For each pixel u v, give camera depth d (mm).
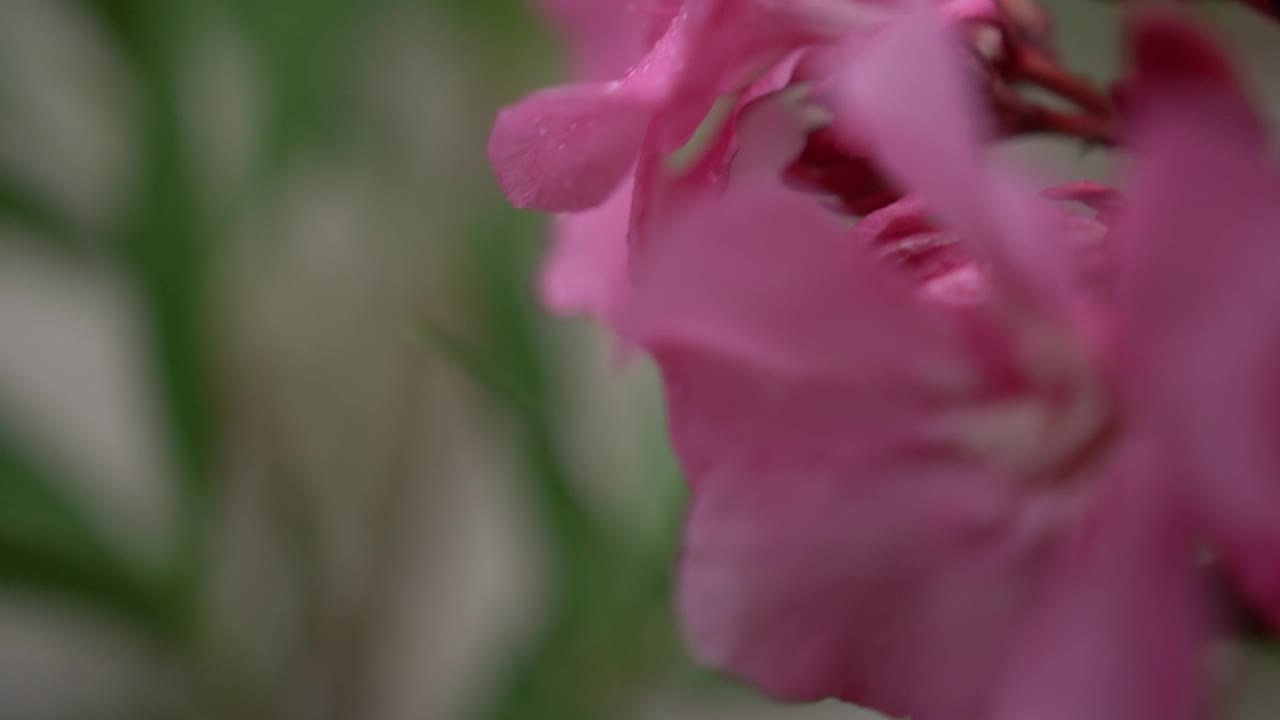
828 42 218
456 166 413
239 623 410
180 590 377
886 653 195
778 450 193
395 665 470
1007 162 201
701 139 234
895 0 216
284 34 405
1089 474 189
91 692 462
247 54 415
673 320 191
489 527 490
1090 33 425
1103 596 184
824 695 196
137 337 407
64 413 517
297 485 412
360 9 409
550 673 359
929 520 192
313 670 414
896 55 182
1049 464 190
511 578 494
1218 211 174
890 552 193
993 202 179
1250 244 173
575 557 354
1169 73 178
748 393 193
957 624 193
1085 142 227
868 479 193
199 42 404
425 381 417
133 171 379
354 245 442
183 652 384
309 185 440
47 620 421
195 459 379
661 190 213
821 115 220
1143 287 176
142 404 456
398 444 421
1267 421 173
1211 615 183
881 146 182
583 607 355
